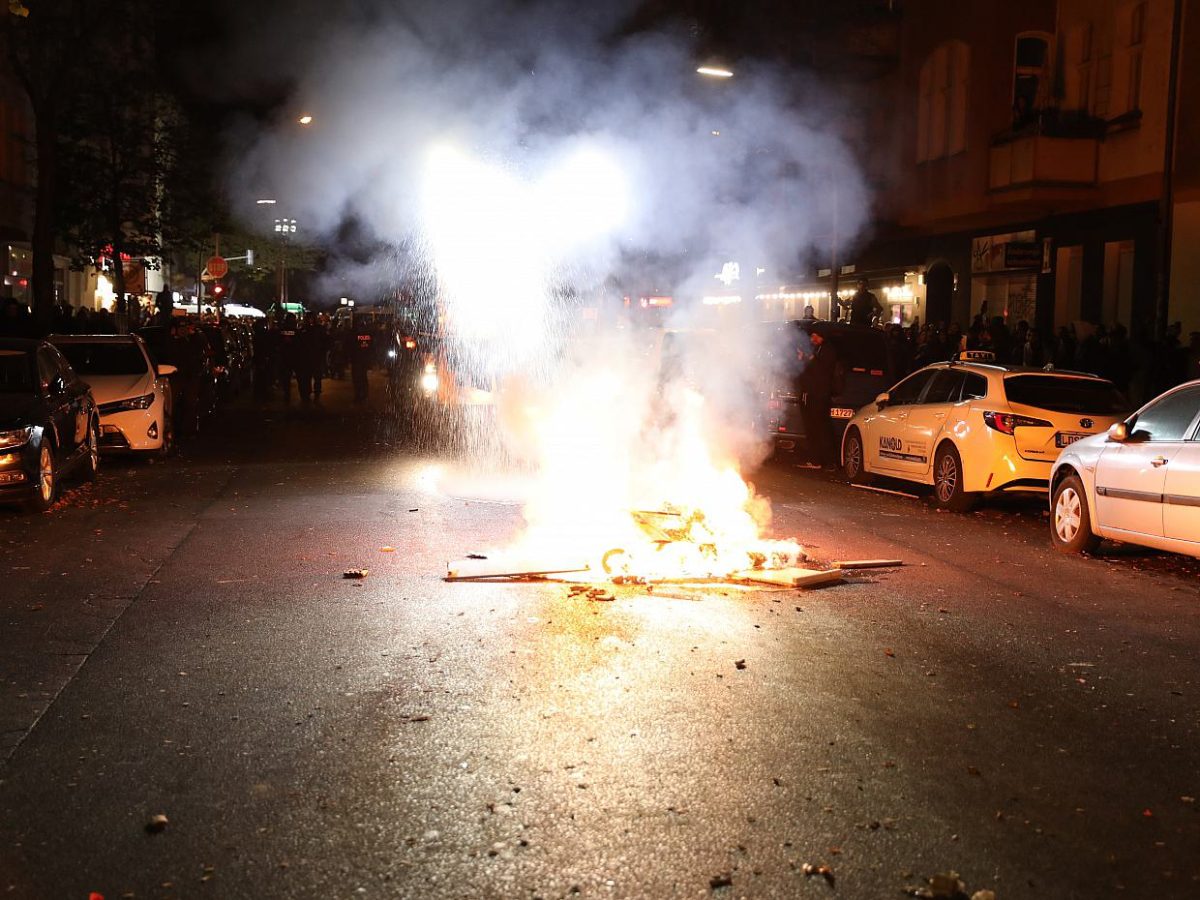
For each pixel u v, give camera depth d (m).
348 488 13.77
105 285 47.00
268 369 30.69
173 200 33.59
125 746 5.25
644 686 6.15
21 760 5.07
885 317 33.38
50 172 23.14
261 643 6.93
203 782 4.83
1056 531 10.84
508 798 4.67
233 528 10.96
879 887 3.95
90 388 15.15
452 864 4.10
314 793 4.72
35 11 22.78
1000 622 7.78
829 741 5.38
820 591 8.63
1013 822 4.51
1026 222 26.75
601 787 4.79
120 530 10.88
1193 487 9.12
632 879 3.99
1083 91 24.84
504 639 7.03
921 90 29.28
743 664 6.57
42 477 11.84
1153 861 4.19
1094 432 12.61
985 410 12.88
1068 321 25.78
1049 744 5.41
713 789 4.78
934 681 6.37
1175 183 21.72
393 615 7.62
